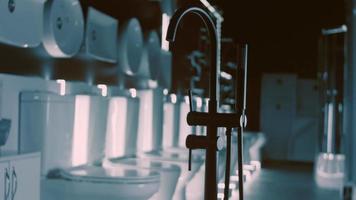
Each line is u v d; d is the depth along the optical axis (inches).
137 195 102.5
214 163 48.2
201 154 158.9
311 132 332.2
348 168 130.2
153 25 194.5
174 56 206.7
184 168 128.2
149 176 104.7
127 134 146.3
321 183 228.8
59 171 110.4
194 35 224.1
